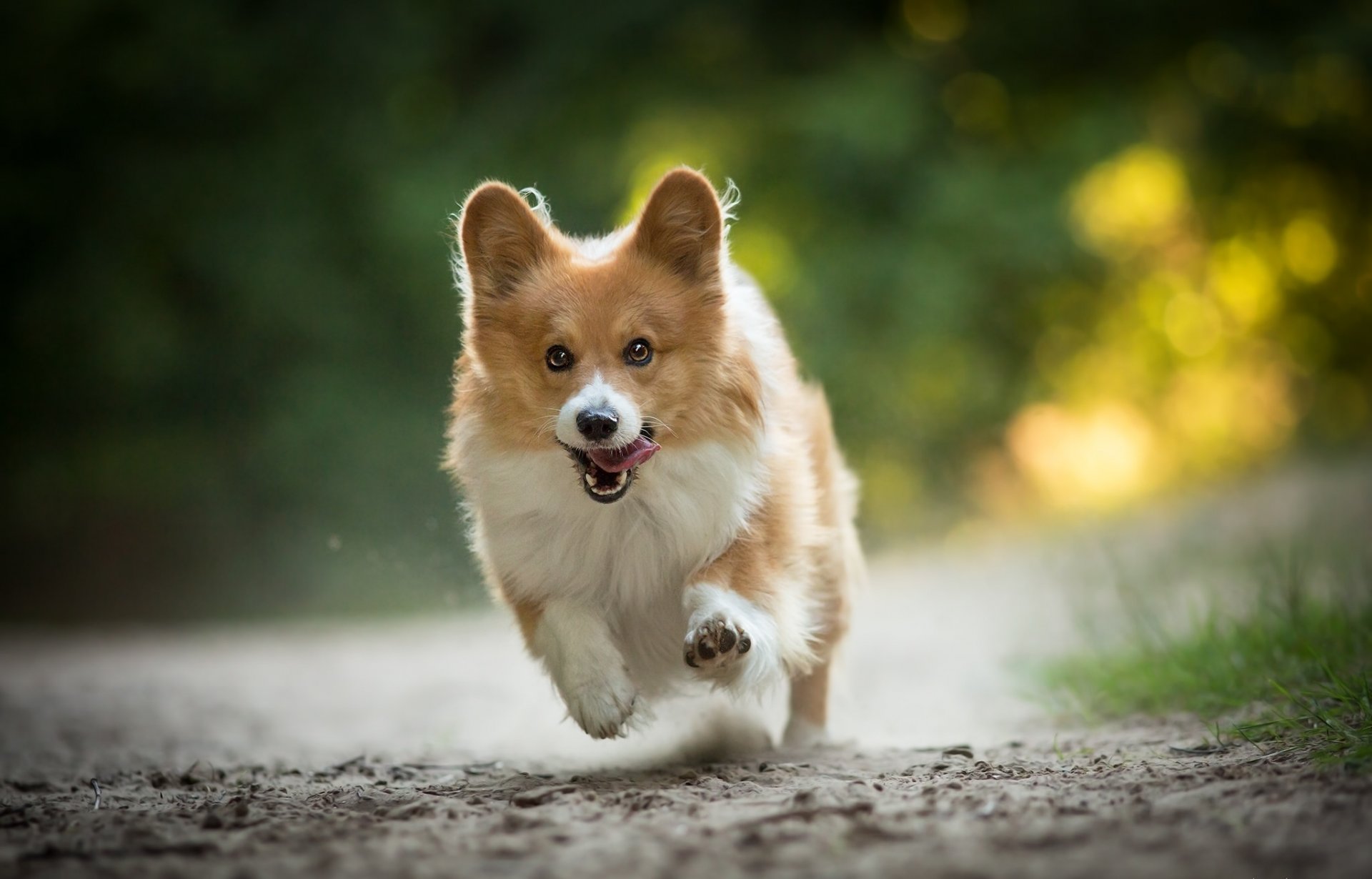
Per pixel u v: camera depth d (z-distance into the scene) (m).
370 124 19.55
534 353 5.02
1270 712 5.03
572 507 5.00
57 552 20.33
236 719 8.08
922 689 8.07
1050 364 22.17
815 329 18.89
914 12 22.28
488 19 20.41
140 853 3.40
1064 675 7.01
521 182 19.89
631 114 20.83
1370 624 6.04
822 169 19.56
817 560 5.62
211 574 19.94
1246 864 2.86
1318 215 23.36
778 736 6.09
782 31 21.48
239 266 18.69
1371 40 19.41
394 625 15.93
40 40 18.45
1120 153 19.48
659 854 3.17
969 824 3.35
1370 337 24.06
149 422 19.58
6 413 19.69
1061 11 20.53
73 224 19.45
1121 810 3.43
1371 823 3.10
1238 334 23.78
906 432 20.70
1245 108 21.22
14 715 8.10
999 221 18.75
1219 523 14.02
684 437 4.99
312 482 19.19
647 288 5.05
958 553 17.94
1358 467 17.44
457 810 3.85
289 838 3.53
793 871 2.98
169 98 19.11
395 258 18.95
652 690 5.26
